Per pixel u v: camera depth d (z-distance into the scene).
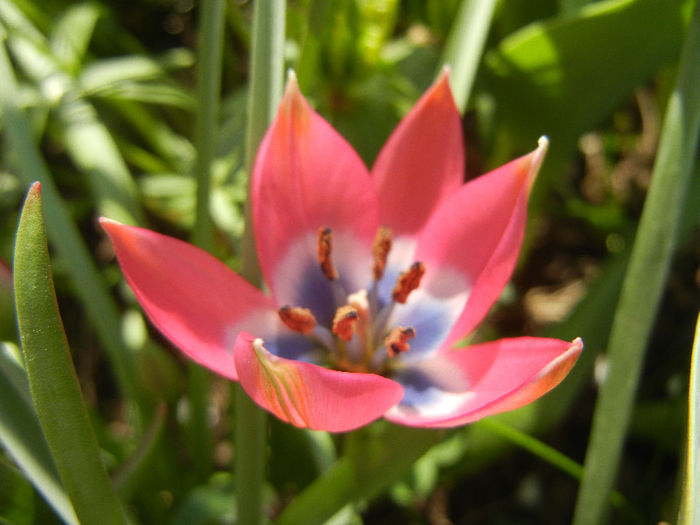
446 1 0.22
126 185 0.20
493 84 0.20
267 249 0.15
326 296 0.16
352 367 0.16
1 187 0.23
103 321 0.18
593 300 0.19
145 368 0.18
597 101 0.20
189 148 0.23
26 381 0.14
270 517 0.20
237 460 0.15
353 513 0.16
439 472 0.19
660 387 0.21
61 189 0.25
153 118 0.24
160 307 0.14
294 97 0.14
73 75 0.21
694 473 0.13
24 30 0.21
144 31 0.26
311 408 0.13
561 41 0.18
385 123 0.21
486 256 0.15
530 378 0.13
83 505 0.13
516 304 0.24
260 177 0.14
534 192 0.22
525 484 0.21
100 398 0.22
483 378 0.14
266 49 0.15
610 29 0.18
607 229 0.23
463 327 0.15
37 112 0.22
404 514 0.21
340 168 0.15
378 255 0.16
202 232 0.17
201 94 0.16
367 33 0.20
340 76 0.20
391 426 0.15
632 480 0.20
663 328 0.22
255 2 0.15
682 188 0.15
